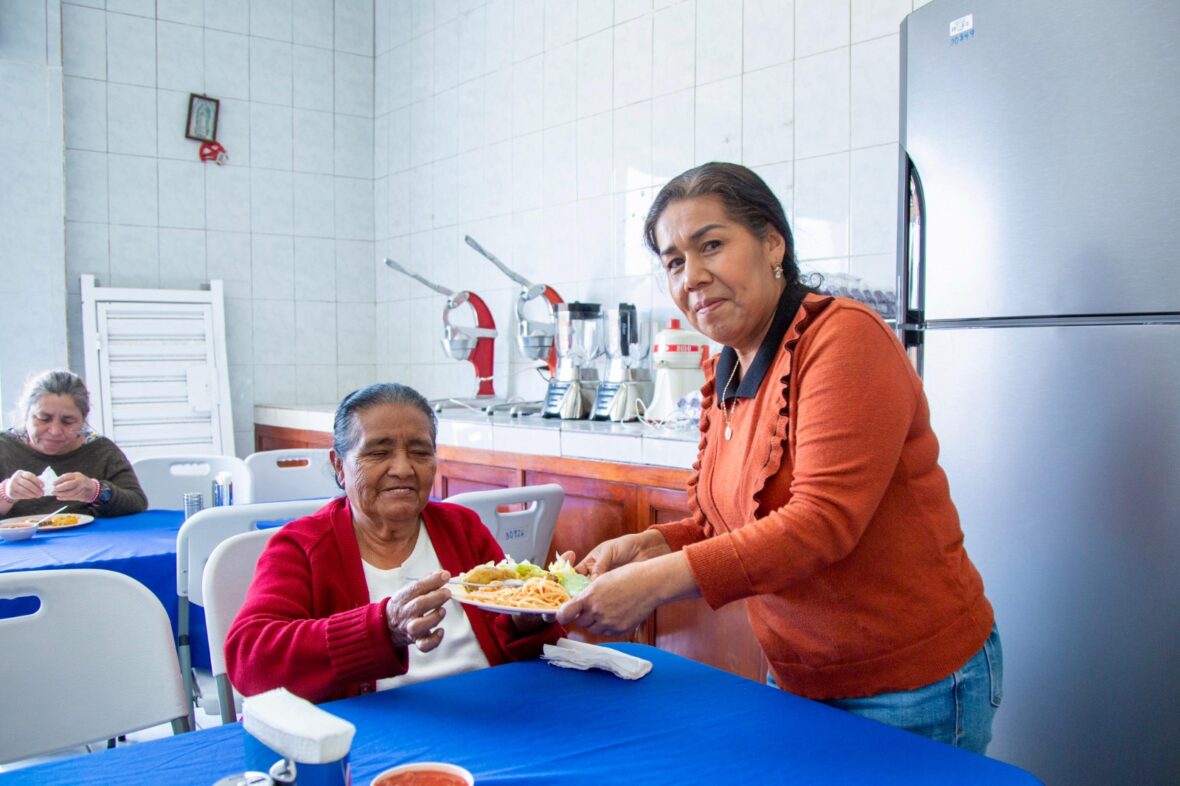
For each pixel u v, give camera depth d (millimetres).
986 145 1683
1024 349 1634
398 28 4605
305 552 1292
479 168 4074
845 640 1143
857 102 2621
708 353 2744
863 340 1097
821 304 1146
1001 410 1668
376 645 1096
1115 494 1532
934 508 1149
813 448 1071
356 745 946
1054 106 1580
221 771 880
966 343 1718
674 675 1177
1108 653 1550
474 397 3877
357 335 4836
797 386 1138
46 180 3934
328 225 4723
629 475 2387
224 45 4410
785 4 2799
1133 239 1495
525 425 2752
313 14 4637
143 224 4242
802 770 887
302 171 4637
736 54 2945
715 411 1332
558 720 1016
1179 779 1478
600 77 3438
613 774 875
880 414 1066
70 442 2654
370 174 4848
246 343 4512
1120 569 1530
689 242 1193
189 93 4328
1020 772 883
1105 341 1534
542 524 2213
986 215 1686
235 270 4477
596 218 3469
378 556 1364
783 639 1219
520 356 3836
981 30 1680
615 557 1319
